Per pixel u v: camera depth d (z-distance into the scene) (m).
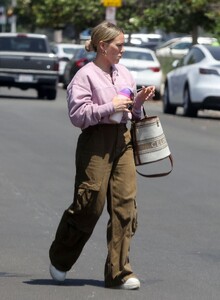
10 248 17.50
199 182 26.25
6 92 66.75
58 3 85.75
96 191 13.80
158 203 22.69
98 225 19.94
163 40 105.31
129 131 14.04
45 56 57.16
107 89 13.80
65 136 36.12
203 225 20.14
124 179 13.86
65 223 14.21
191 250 17.72
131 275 14.34
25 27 117.75
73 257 14.55
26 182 25.30
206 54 46.41
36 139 34.88
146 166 29.25
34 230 19.23
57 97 61.75
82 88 13.79
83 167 13.85
